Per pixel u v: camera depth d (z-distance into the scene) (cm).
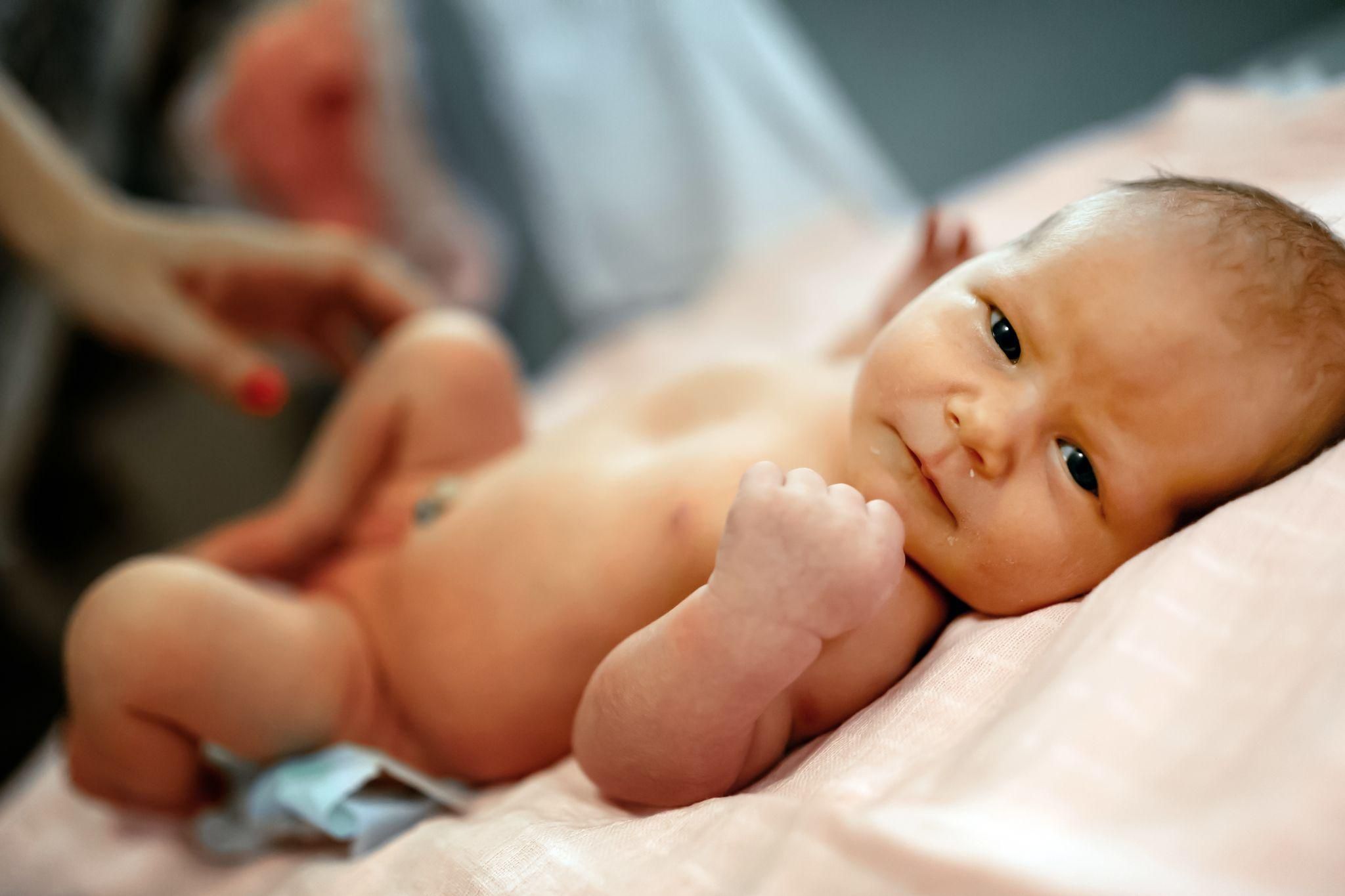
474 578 94
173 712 87
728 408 96
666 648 66
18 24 163
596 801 76
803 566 63
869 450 74
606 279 190
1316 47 168
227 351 128
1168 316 67
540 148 192
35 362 180
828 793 55
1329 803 45
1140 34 228
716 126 188
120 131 199
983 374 70
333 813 84
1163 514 70
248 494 210
